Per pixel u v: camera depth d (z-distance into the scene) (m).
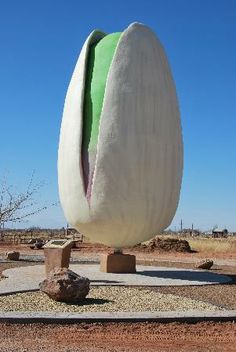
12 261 26.11
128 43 18.20
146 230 18.14
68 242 17.67
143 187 17.58
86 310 11.80
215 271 22.58
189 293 15.04
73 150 18.06
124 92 17.80
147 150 17.66
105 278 17.69
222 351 8.98
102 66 18.53
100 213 17.62
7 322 10.47
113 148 17.45
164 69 18.86
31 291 14.52
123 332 10.06
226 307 12.70
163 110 18.25
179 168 18.73
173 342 9.49
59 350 8.73
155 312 11.44
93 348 8.95
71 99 18.75
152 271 20.41
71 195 18.17
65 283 12.61
